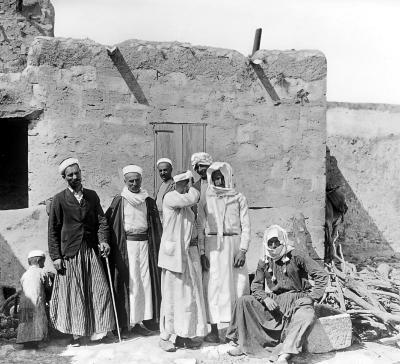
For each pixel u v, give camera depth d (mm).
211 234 7535
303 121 10000
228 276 7484
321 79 10031
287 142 9953
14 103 9016
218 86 9719
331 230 11180
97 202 7586
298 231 9852
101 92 9250
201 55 9648
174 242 7250
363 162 13352
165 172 8180
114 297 7562
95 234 7543
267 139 9891
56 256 7324
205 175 7723
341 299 8148
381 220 13398
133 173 7652
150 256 7715
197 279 7367
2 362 6945
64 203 7367
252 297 7211
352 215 13250
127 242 7598
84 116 9195
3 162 12445
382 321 7926
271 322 7156
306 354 7133
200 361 6977
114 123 9312
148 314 7641
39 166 9094
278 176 9914
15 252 8773
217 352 7215
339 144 13266
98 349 7277
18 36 10977
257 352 7109
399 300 8734
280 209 9906
